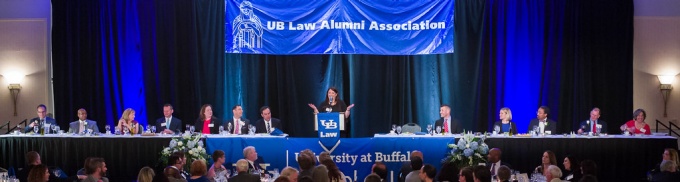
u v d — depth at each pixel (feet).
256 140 34.99
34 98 44.47
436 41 42.39
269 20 42.32
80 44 43.11
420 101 44.24
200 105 43.21
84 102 43.34
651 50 43.86
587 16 43.01
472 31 43.09
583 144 35.86
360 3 42.39
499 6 43.19
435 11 42.32
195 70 43.04
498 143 35.83
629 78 43.16
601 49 43.06
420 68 44.04
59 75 43.09
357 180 34.99
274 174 31.73
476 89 43.29
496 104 43.45
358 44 42.50
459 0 43.06
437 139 35.06
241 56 43.88
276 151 34.96
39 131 39.17
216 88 43.32
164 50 43.04
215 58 43.16
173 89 43.06
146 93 43.27
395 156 35.12
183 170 32.58
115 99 43.47
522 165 35.81
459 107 43.60
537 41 43.14
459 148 34.27
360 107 44.01
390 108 44.01
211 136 35.40
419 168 27.25
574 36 43.09
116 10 43.11
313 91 44.01
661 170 29.32
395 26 42.42
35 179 25.90
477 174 23.02
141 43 43.21
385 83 44.06
